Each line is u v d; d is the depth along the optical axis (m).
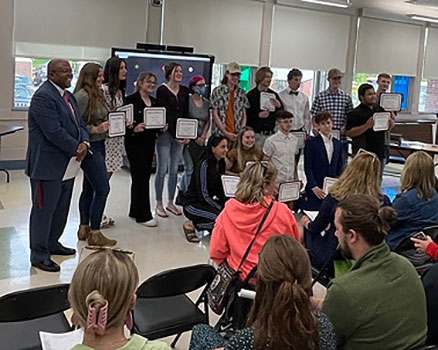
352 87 10.52
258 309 1.58
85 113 4.37
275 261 1.57
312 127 6.00
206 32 8.46
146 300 2.79
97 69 4.40
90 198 4.74
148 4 7.89
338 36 10.02
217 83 8.88
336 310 1.84
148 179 5.34
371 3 9.79
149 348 1.43
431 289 2.17
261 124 5.98
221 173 4.84
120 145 4.98
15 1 6.96
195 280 2.70
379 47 10.72
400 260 1.95
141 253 4.58
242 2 8.70
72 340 1.95
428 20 11.07
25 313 2.38
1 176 7.00
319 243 3.21
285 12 9.24
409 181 3.36
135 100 5.15
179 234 5.15
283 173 5.34
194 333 2.05
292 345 1.47
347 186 3.12
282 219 2.79
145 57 7.12
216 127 5.76
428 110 12.06
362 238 1.95
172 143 5.58
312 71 10.11
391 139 8.10
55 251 4.37
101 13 7.55
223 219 2.83
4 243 4.57
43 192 3.93
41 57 7.35
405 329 1.85
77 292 1.40
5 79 7.12
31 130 3.82
